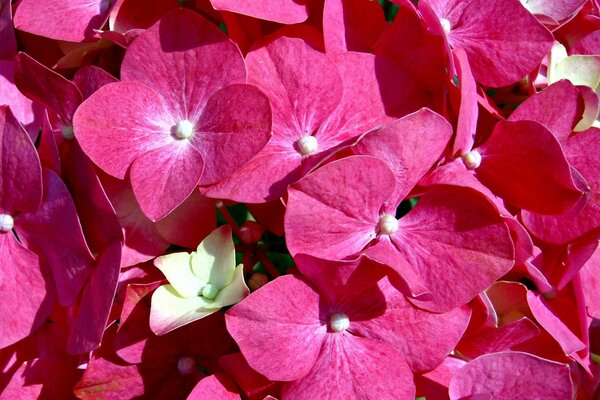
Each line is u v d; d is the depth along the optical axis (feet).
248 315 0.80
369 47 0.89
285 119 0.85
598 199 0.87
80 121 0.82
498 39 0.89
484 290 0.84
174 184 0.83
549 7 0.95
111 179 0.85
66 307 0.87
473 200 0.83
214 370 0.87
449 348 0.83
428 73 0.87
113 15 0.88
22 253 0.86
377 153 0.81
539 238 0.88
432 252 0.84
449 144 0.86
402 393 0.82
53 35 0.89
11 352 0.89
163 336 0.86
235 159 0.82
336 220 0.81
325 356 0.84
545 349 0.87
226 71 0.84
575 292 0.88
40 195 0.83
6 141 0.83
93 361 0.85
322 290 0.83
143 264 0.87
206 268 0.84
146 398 0.87
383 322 0.84
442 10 0.90
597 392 0.93
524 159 0.85
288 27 0.88
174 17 0.84
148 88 0.84
